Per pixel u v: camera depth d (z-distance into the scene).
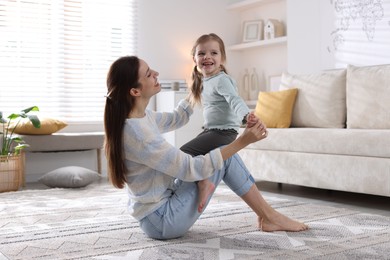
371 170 3.06
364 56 4.33
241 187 2.28
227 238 2.23
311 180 3.48
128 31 5.43
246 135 1.98
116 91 2.02
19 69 4.94
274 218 2.36
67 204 3.30
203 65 2.47
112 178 2.06
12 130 4.29
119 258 1.93
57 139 4.47
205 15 5.87
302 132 3.56
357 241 2.15
